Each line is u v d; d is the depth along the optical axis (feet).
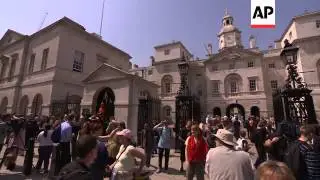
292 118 30.89
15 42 89.51
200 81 131.03
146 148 30.35
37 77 76.07
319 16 103.45
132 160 13.91
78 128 26.91
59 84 70.33
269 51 126.41
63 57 73.20
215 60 126.82
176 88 131.03
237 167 10.94
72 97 73.82
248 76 116.67
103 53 92.94
